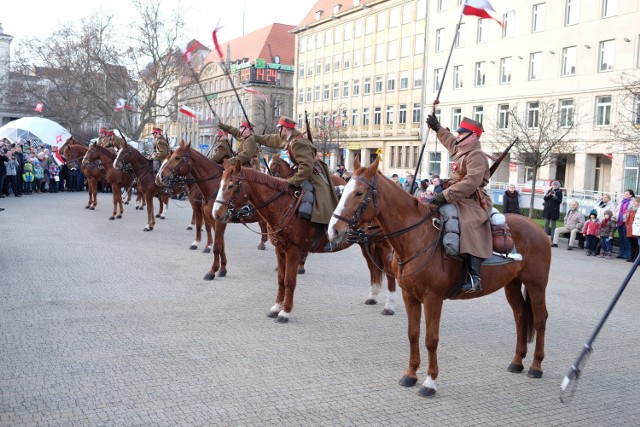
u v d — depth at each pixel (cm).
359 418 559
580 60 3962
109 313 879
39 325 805
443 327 889
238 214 909
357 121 6347
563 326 928
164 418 538
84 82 5212
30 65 5541
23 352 696
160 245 1548
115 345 735
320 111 6769
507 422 566
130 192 2700
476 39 4794
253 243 1695
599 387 669
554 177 4209
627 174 3625
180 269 1234
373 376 668
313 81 7075
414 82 5525
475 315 967
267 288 1091
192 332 803
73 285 1049
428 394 617
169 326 827
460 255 622
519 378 686
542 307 691
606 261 1748
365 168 630
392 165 5841
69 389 594
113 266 1234
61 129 3784
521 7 4372
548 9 4175
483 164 636
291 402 587
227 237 1803
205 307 938
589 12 3903
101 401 568
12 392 582
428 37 5319
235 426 529
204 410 558
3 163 2675
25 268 1180
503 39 4525
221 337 786
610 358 776
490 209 661
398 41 5725
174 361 687
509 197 2164
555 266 1582
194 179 1205
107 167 2138
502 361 742
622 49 3709
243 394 600
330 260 1476
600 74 3831
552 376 697
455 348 788
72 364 664
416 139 5481
